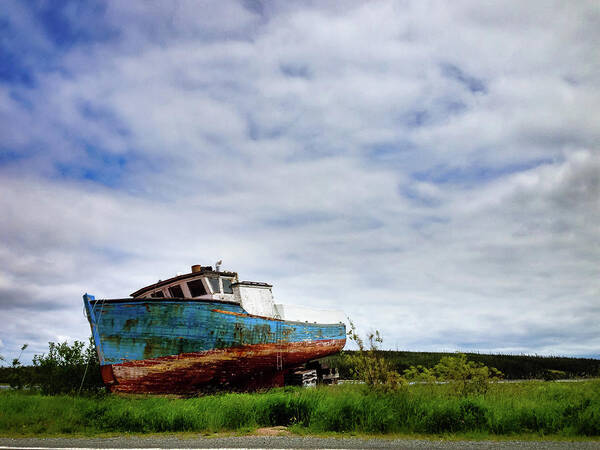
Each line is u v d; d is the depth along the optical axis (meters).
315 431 7.18
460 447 5.52
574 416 7.10
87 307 14.16
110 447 5.85
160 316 14.20
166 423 7.77
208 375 15.23
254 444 5.92
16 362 13.60
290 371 20.22
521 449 5.36
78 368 14.14
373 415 7.35
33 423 8.30
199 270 17.38
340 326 23.42
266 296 18.20
